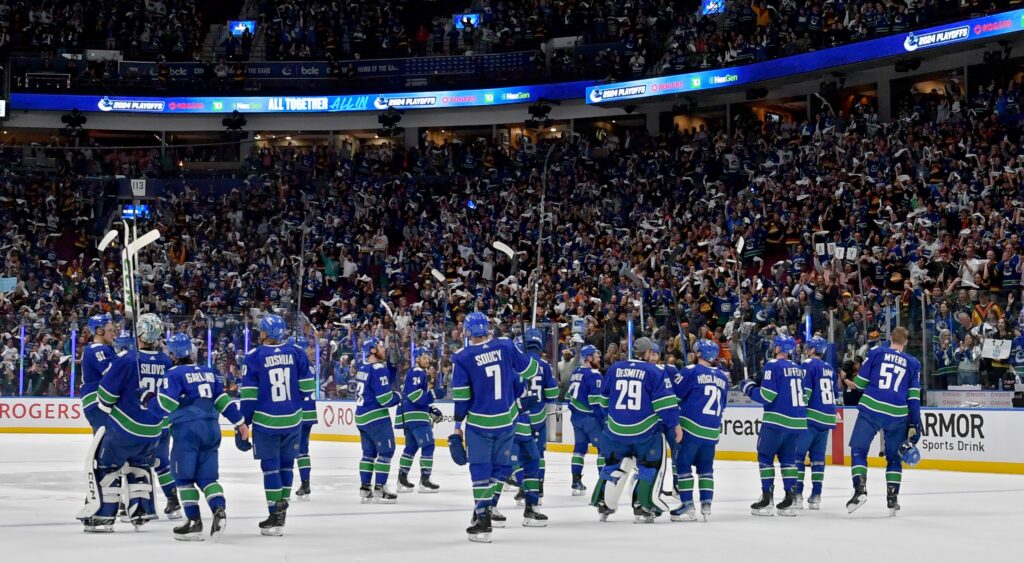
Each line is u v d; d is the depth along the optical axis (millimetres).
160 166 39062
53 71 39312
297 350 9953
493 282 31688
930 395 18422
